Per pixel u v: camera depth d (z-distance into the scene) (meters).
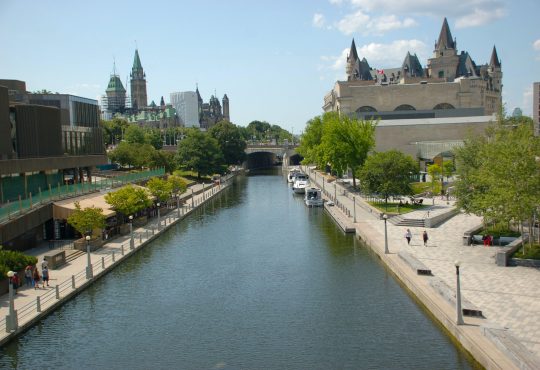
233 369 31.61
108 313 41.59
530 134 52.09
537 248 49.88
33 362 33.06
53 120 76.50
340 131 120.19
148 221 84.69
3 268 42.91
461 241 59.78
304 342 35.16
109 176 111.12
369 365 31.19
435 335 34.75
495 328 30.53
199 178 166.38
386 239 54.97
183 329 38.19
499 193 46.53
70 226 66.69
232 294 46.19
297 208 102.81
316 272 52.34
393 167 87.12
